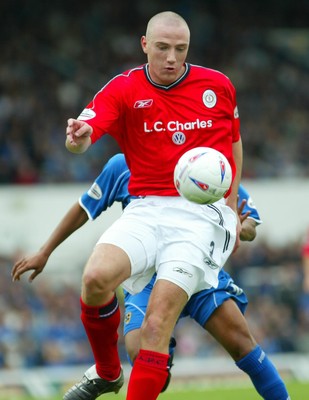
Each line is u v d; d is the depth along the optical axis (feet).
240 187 83.41
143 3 328.90
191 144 70.95
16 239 209.46
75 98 284.00
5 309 189.88
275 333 207.82
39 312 194.59
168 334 65.36
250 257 221.25
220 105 71.92
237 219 73.56
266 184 229.04
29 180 242.78
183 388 137.69
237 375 154.30
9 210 210.18
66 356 187.93
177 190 68.39
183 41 69.51
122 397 119.65
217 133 71.72
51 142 258.57
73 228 81.82
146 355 64.59
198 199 67.31
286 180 239.09
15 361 181.47
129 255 67.41
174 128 70.64
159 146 70.74
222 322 75.31
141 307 77.82
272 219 227.81
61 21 311.88
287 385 130.62
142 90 70.59
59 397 128.06
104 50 307.78
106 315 69.10
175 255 67.46
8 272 201.57
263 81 320.50
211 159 67.05
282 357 172.86
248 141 284.61
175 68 69.77
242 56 328.90
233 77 319.27
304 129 301.63
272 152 284.20
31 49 297.74
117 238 67.97
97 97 69.92
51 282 203.31
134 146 71.41
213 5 339.98
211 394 122.72
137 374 64.64
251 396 119.14
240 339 75.31
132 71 71.41
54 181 244.42
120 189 80.38
